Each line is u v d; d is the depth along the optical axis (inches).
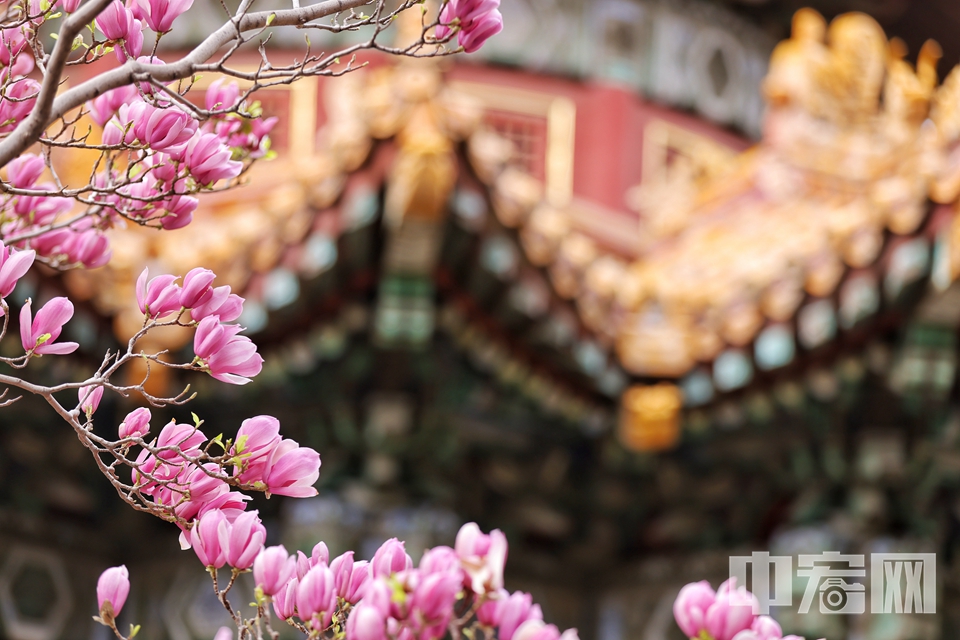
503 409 297.4
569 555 337.7
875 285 271.6
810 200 342.6
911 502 297.3
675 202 412.5
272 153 96.2
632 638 333.4
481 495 316.2
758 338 288.4
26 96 91.7
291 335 278.4
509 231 264.7
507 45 443.2
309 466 77.8
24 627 313.7
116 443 78.2
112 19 81.8
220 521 75.7
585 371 288.2
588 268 284.0
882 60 370.0
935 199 261.0
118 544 331.9
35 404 285.0
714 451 307.7
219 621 312.2
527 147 438.0
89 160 241.9
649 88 459.5
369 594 68.9
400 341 268.2
